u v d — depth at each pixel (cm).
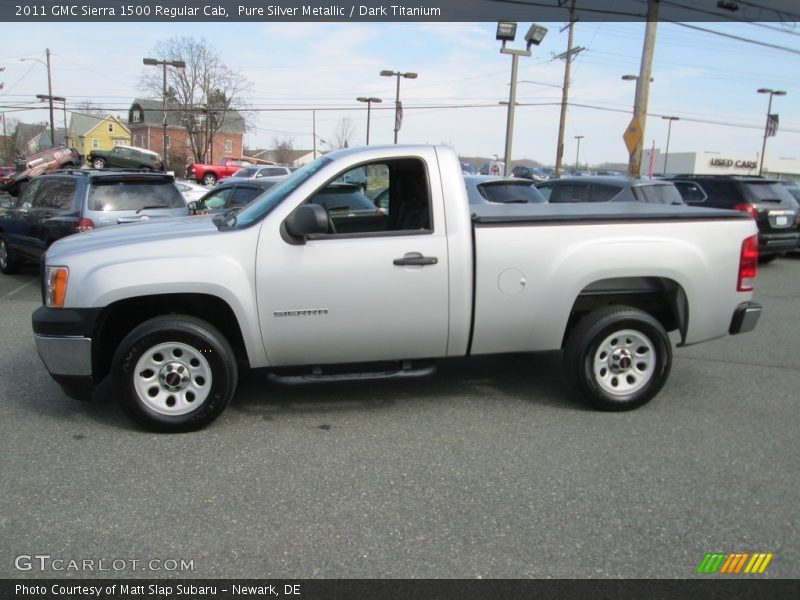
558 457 397
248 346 430
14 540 305
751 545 304
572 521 323
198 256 416
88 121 8131
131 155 3612
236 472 375
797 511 334
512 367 586
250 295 421
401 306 438
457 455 400
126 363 417
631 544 304
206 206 1161
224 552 296
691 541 306
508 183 1104
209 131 6175
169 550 298
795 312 849
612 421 458
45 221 929
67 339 415
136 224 502
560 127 3180
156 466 382
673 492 354
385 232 436
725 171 7556
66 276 416
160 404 428
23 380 539
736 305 487
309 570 284
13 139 8075
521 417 464
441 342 454
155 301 442
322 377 450
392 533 312
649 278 487
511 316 455
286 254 422
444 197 441
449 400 499
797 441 425
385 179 498
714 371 583
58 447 408
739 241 480
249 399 499
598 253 456
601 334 462
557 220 454
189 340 422
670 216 470
